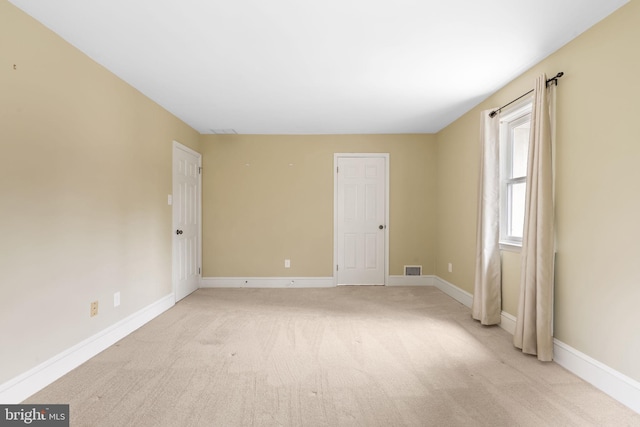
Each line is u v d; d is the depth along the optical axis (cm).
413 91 334
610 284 205
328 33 228
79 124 248
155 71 286
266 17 209
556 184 249
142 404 194
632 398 189
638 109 188
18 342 197
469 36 231
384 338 298
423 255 507
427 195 505
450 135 450
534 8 199
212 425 176
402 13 205
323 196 506
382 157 507
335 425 176
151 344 283
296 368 240
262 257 504
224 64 274
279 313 372
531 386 214
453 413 186
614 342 202
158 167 368
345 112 402
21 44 200
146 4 195
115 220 291
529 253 256
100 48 247
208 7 199
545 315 245
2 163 189
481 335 305
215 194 502
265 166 504
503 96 321
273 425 176
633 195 191
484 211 325
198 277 494
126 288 307
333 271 506
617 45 200
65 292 233
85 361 249
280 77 299
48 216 219
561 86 245
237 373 232
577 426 174
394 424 177
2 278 188
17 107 198
